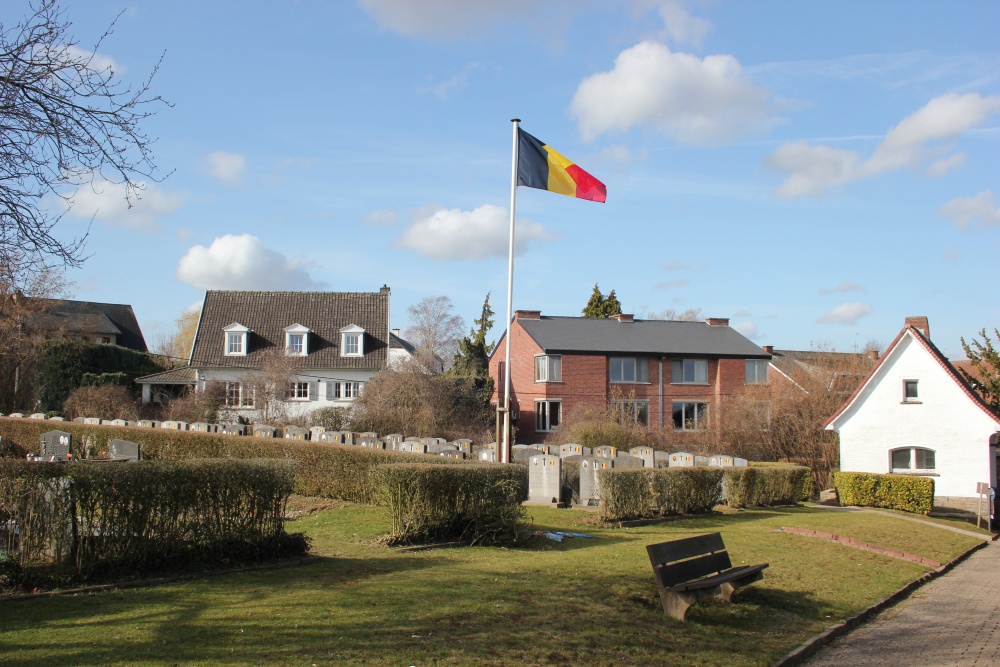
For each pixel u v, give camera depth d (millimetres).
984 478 33000
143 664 6984
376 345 57719
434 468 14172
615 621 9859
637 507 19359
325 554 12781
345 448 19953
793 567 15102
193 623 8297
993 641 11539
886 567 16797
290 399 53875
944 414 33906
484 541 14211
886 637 11484
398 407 45500
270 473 11664
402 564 12078
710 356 55812
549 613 9789
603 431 37125
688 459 27312
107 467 10055
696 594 10602
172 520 10641
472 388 54969
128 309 74062
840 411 35969
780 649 9891
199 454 25266
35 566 9617
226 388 49906
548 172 21766
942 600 14609
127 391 49906
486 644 8383
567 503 21391
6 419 33531
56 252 10633
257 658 7324
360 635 8242
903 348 34875
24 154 10258
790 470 27406
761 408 41625
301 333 56625
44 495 9672
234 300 59375
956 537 24172
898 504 30609
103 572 10031
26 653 7156
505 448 21094
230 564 11148
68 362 49531
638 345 55219
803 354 75250
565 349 53125
